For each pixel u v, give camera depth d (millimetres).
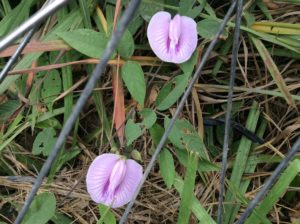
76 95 209
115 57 197
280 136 210
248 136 211
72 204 203
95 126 214
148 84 208
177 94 198
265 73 215
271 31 209
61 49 195
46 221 187
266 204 178
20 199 204
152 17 194
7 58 214
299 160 172
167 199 204
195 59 199
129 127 193
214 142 218
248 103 217
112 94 211
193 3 207
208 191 204
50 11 128
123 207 202
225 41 211
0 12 219
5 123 208
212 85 212
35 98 204
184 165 195
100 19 207
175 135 193
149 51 214
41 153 209
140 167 185
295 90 218
